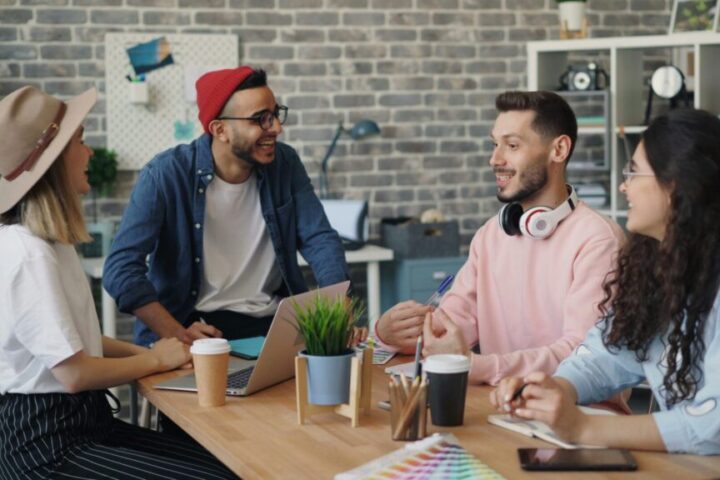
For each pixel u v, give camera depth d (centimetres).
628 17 635
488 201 624
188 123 570
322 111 593
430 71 608
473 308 282
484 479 166
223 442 198
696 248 187
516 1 616
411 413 194
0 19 543
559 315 259
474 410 214
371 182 604
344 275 330
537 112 261
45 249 239
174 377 255
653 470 173
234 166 320
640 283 203
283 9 582
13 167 239
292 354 245
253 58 579
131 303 300
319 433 202
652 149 190
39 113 242
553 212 258
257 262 333
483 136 619
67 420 241
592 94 560
